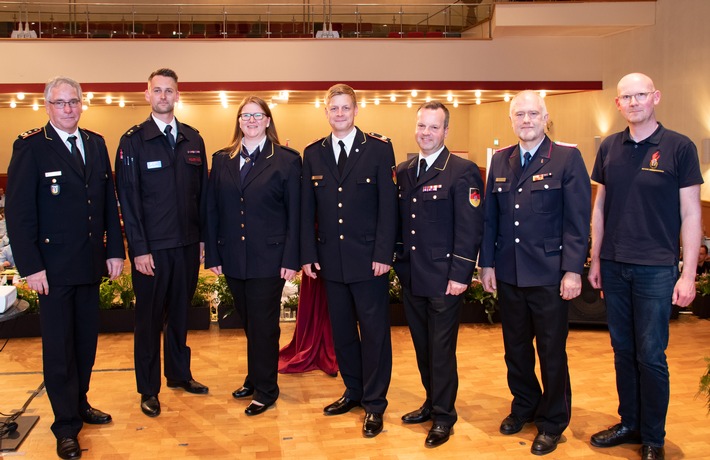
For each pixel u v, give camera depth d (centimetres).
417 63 1316
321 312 465
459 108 2034
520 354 361
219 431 369
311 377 456
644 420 333
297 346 475
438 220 349
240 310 401
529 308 351
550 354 340
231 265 385
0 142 1803
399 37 1327
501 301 360
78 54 1279
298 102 1783
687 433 365
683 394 424
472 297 586
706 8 981
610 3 1152
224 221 387
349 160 360
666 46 1098
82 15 1324
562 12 1173
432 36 1352
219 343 534
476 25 1360
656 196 318
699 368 474
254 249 380
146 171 380
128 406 403
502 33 1268
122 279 581
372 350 368
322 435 363
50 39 1270
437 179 349
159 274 386
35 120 1811
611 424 375
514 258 343
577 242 328
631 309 337
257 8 1352
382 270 356
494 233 357
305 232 374
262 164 382
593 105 1367
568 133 1488
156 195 382
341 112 355
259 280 382
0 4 1306
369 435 359
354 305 378
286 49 1305
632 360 342
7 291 315
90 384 439
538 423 351
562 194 336
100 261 356
